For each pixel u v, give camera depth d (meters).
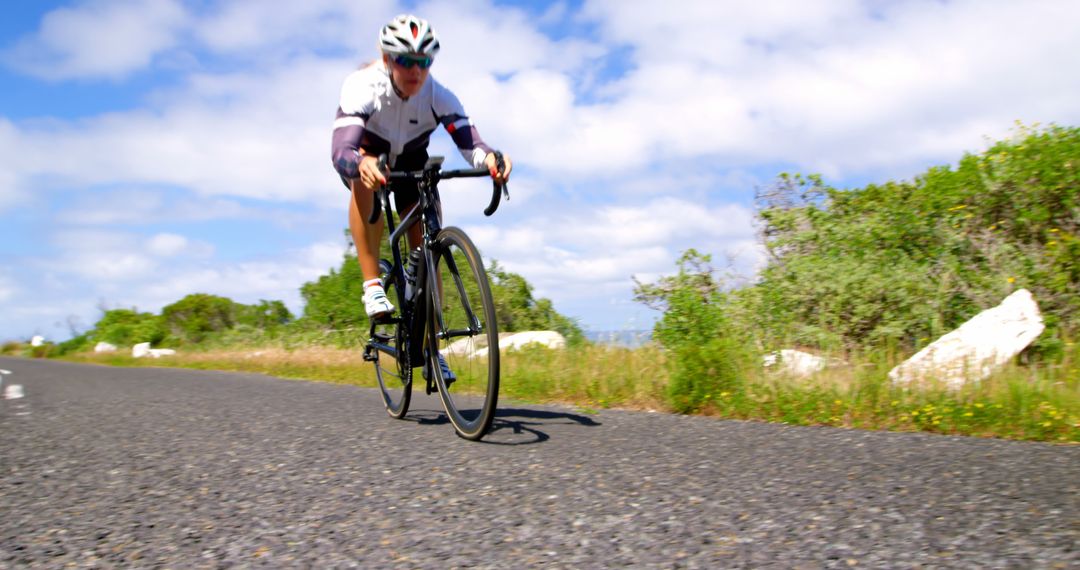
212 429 3.56
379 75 3.43
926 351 5.24
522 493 2.22
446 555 1.72
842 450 2.82
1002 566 1.55
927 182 7.30
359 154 3.39
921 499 2.05
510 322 9.73
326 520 2.00
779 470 2.46
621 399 4.77
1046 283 5.93
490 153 3.32
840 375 4.77
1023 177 6.46
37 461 2.80
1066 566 1.54
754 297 6.81
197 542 1.85
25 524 2.02
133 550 1.80
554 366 5.94
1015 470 2.40
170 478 2.51
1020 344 5.09
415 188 3.72
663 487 2.26
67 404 4.81
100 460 2.81
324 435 3.35
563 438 3.19
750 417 4.11
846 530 1.81
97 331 27.83
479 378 3.13
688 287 7.11
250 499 2.23
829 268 6.55
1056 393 3.80
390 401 4.10
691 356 4.58
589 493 2.21
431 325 3.51
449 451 2.90
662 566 1.62
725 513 1.98
